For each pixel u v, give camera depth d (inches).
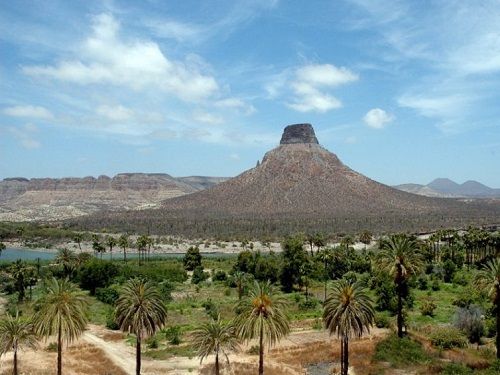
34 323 2618.1
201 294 5442.9
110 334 3880.4
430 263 6343.5
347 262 6368.1
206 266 7573.8
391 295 4512.8
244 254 6643.7
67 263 6067.9
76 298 2635.3
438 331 3597.4
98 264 5728.3
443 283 5743.1
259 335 2578.7
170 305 4906.5
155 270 6451.8
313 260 6210.6
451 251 6830.7
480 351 3353.8
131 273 6107.3
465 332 3703.3
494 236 6815.9
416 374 2960.1
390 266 3506.4
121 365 3166.8
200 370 3056.1
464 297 4709.6
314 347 3508.9
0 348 2763.3
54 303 2573.8
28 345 2987.2
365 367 3122.5
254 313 2610.7
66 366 3097.9
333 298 2783.0
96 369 3078.2
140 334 2696.9
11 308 4512.8
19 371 2962.6
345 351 2755.9
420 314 4404.5
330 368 3157.0
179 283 6181.1
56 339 3540.8
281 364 3191.4
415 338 3585.1
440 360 3196.4
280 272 5644.7
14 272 5270.7
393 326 3937.0
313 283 5772.6
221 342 2805.1
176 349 3469.5
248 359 3272.6
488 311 4050.2
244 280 5541.3
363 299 2780.5
